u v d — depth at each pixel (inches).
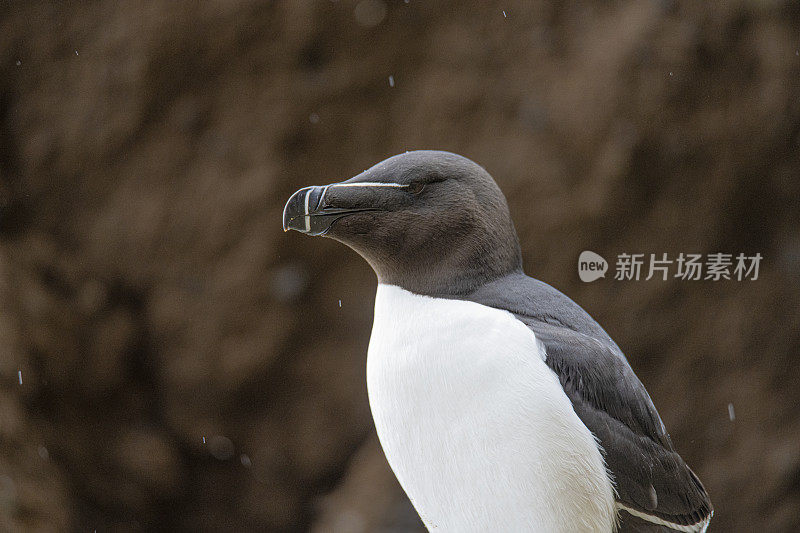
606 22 491.5
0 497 432.1
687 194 500.7
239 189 498.0
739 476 517.7
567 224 496.4
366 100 497.4
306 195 162.7
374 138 500.4
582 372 153.2
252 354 509.4
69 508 458.6
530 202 497.0
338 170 502.9
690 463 517.7
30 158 490.3
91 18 481.7
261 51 486.9
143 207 498.6
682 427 514.3
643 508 160.9
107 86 486.6
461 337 148.9
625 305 506.3
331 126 497.4
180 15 478.9
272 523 518.0
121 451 493.7
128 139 493.0
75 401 486.0
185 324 506.3
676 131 491.8
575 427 147.7
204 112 493.4
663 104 487.5
